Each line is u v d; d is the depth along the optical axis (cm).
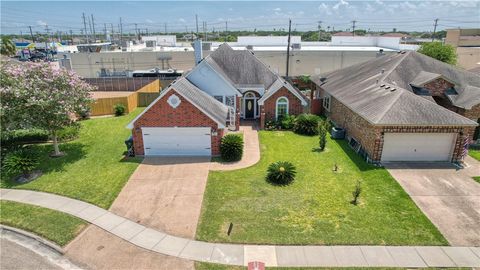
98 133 2486
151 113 1883
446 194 1461
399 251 1099
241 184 1590
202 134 1925
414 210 1334
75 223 1279
